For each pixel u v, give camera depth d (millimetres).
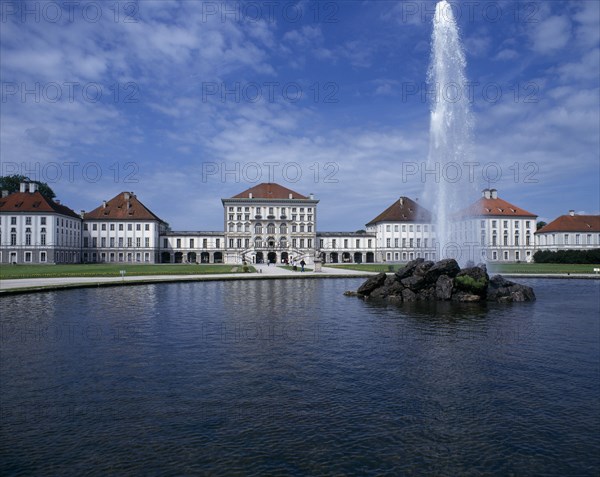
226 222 124688
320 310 26234
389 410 10930
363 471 8227
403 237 127688
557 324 21875
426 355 15836
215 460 8594
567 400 11617
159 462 8523
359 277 54219
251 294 34812
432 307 27797
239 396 11805
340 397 11758
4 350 16406
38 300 29891
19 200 102938
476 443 9305
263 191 128375
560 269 68250
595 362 15023
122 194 125812
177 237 126000
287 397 11742
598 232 118812
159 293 35062
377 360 15156
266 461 8562
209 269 71812
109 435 9609
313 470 8250
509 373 13797
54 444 9227
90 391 12188
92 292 35219
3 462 8523
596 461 8617
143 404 11273
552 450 9031
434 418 10484
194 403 11344
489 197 127125
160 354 15883
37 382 12914
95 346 17031
